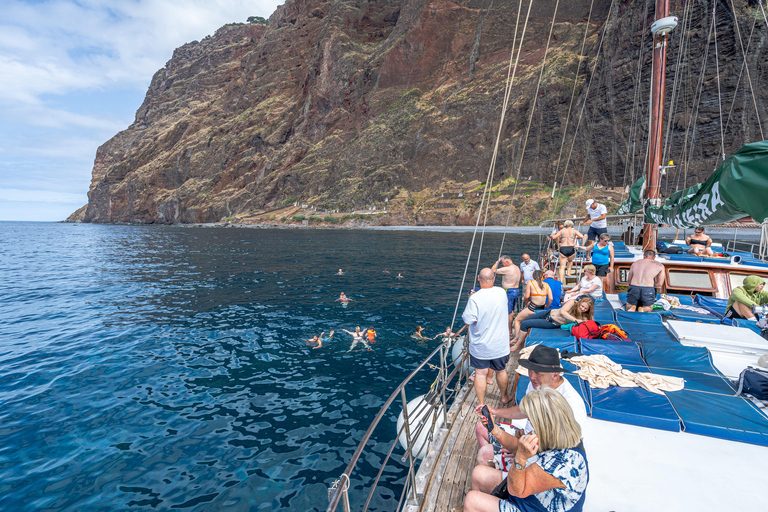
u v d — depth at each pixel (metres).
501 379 4.75
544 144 77.31
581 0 89.19
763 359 4.02
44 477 6.32
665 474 3.02
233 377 10.26
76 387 9.76
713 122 50.94
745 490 2.84
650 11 59.09
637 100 61.28
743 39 48.56
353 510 5.54
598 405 3.78
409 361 11.24
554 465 2.07
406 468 6.51
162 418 8.15
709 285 8.74
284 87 168.38
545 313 6.71
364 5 142.62
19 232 115.75
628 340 5.41
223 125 168.75
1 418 8.23
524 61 93.00
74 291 23.55
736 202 3.45
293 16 182.62
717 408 3.70
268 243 59.62
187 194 154.50
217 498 5.80
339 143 127.00
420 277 26.78
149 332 14.55
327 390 9.41
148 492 5.94
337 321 15.56
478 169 91.38
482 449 3.15
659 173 10.34
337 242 58.41
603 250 9.42
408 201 96.69
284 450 6.98
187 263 37.16
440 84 112.50
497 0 104.62
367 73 125.44
